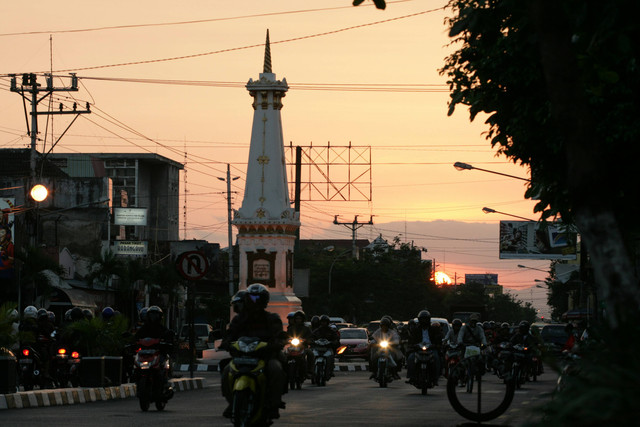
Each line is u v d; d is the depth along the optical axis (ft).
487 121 67.97
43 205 327.06
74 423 66.85
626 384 27.78
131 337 105.19
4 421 67.92
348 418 74.95
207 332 284.41
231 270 317.63
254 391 52.29
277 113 226.17
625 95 62.23
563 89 33.83
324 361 132.77
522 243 316.81
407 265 471.21
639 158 61.93
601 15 35.01
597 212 34.53
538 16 33.68
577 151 34.22
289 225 223.30
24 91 231.50
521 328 123.65
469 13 40.75
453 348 131.03
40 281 201.36
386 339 132.16
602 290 34.76
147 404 79.66
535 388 123.85
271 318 54.24
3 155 361.51
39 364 103.24
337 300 401.49
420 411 83.10
